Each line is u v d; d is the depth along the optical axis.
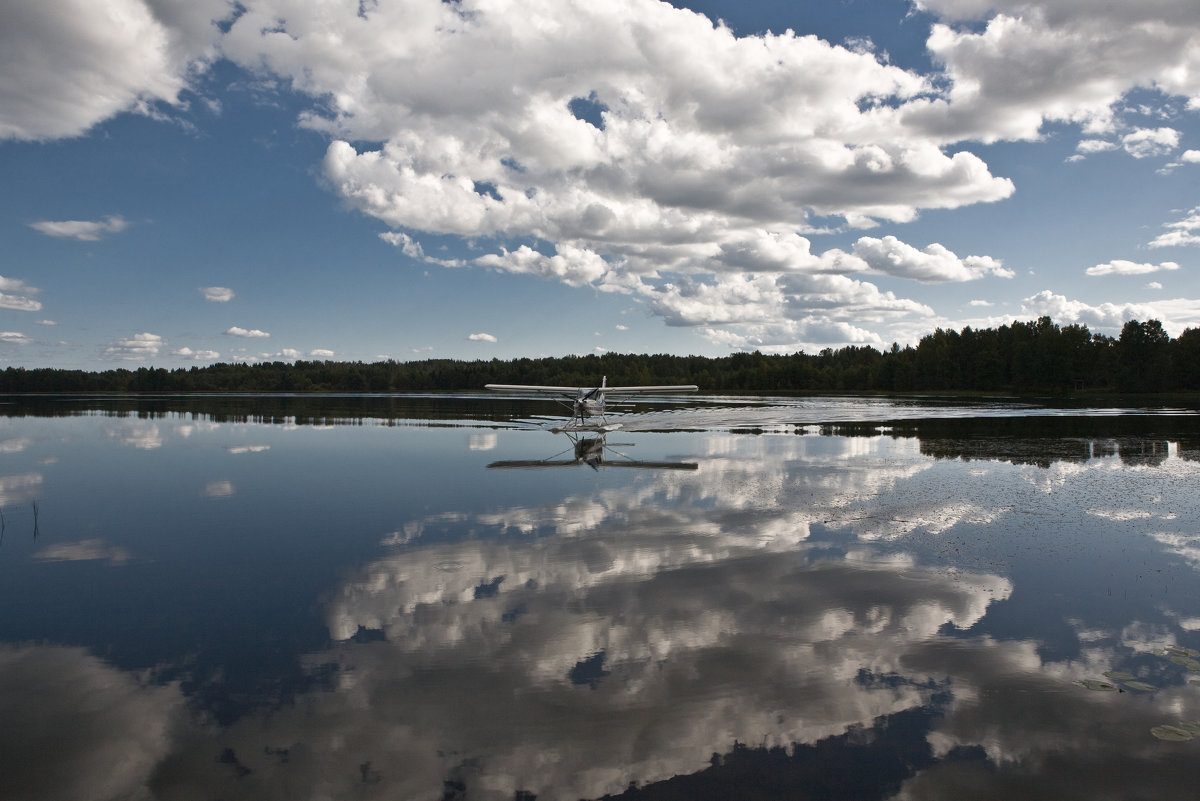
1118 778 3.82
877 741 4.21
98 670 5.26
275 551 8.66
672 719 4.47
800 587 7.07
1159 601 6.68
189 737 4.29
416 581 7.34
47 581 7.52
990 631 5.92
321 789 3.73
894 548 8.61
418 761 4.00
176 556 8.50
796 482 13.82
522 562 8.02
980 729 4.34
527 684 4.95
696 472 15.37
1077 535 9.31
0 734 4.33
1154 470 15.27
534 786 3.74
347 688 4.91
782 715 4.52
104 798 3.67
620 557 8.21
